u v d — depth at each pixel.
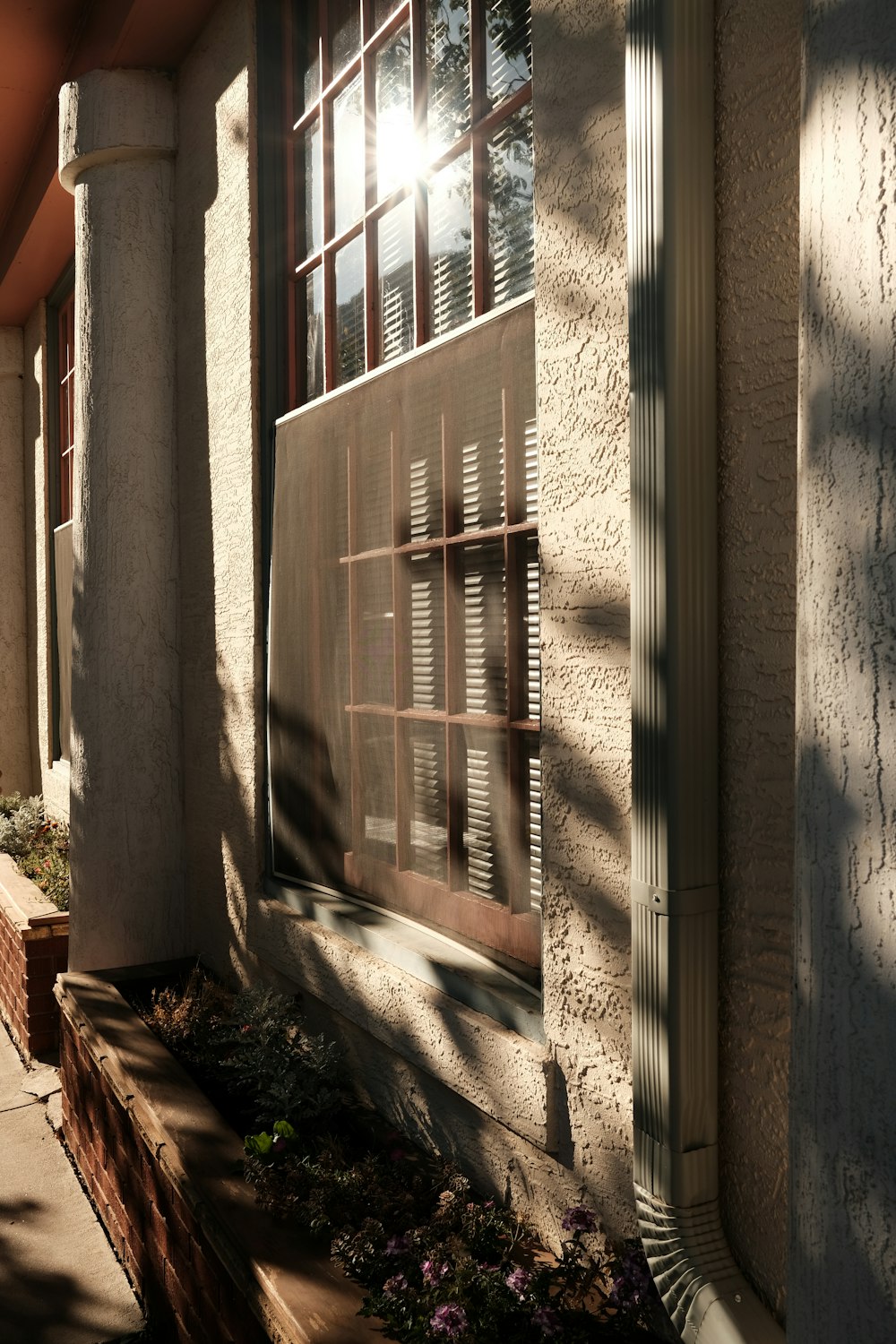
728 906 1.68
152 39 4.18
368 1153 2.62
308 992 3.24
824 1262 1.12
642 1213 1.74
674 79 1.62
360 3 3.18
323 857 3.32
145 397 4.45
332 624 3.21
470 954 2.56
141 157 4.44
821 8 1.14
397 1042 2.68
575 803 2.03
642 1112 1.73
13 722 8.38
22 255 6.80
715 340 1.67
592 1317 1.88
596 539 1.97
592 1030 2.00
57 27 4.74
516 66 2.48
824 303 1.13
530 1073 2.13
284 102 3.66
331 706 3.23
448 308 2.78
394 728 2.90
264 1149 2.62
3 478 8.38
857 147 1.08
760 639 1.62
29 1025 5.06
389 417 2.89
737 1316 1.59
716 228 1.66
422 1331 1.88
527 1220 2.23
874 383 1.06
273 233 3.68
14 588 8.40
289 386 3.66
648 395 1.67
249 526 3.74
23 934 5.07
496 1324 1.89
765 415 1.59
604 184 1.93
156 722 4.47
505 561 2.39
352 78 3.24
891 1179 1.04
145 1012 3.96
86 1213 3.65
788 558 1.57
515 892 2.40
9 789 8.29
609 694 1.94
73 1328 3.00
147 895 4.46
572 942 2.05
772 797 1.60
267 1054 3.02
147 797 4.46
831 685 1.11
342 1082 3.08
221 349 3.97
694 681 1.66
